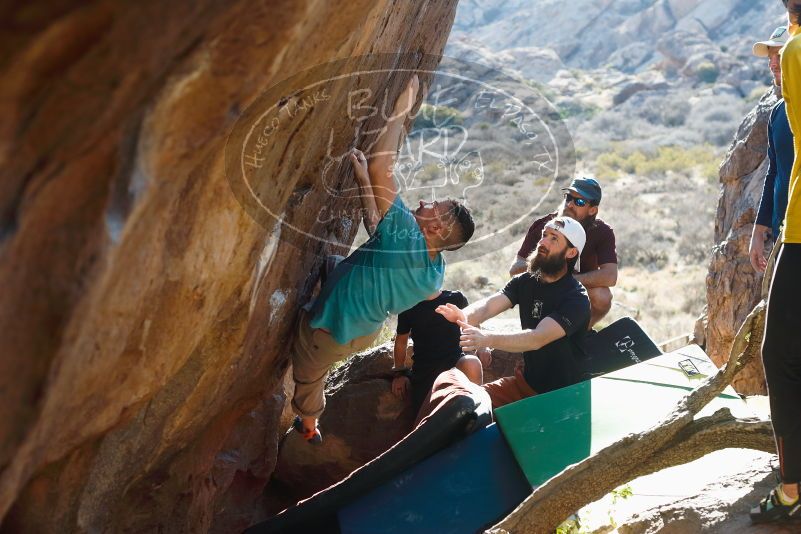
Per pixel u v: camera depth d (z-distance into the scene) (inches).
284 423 216.2
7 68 52.2
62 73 54.7
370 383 199.8
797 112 106.5
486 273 599.2
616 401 159.2
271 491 209.6
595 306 216.7
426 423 151.6
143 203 68.9
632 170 1360.7
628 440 125.8
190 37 62.6
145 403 107.6
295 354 153.5
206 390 122.6
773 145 161.3
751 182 253.1
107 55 55.8
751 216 246.8
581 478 124.7
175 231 85.9
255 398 160.7
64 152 59.2
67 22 52.2
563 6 3858.3
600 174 1296.8
